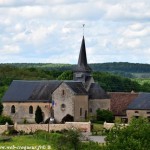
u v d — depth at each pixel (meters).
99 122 173.50
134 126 93.31
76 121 174.25
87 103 178.88
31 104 181.38
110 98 184.75
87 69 184.25
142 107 178.38
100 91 181.25
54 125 162.62
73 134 118.62
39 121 178.62
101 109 179.25
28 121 181.00
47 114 178.88
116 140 89.25
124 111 183.12
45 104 179.38
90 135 150.75
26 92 184.62
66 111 175.25
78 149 115.75
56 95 176.62
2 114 184.50
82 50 186.12
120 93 189.62
